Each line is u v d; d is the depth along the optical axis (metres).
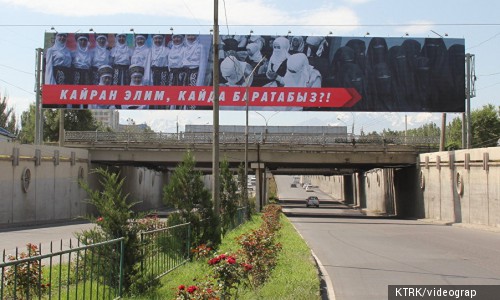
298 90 42.75
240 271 8.67
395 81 42.81
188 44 43.00
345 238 24.73
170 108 42.81
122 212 9.38
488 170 32.12
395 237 25.31
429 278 12.41
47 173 38.56
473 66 42.78
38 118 43.22
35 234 25.23
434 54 42.88
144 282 9.66
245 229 26.97
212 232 15.23
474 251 18.62
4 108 83.62
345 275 12.98
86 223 36.38
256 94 42.75
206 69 42.88
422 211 46.06
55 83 43.12
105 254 9.02
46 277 10.95
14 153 33.03
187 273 12.13
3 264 5.95
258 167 49.09
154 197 74.50
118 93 42.91
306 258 14.48
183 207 14.84
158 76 42.91
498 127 72.06
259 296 9.02
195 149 48.16
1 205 31.58
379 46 42.97
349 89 42.78
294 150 48.62
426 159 44.94
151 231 10.73
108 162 50.53
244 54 43.00
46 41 43.28
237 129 69.81
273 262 12.11
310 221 40.28
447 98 42.75
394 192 58.62
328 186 138.88
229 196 27.09
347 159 48.75
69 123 78.81
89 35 43.19
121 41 43.12
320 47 43.00
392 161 48.22
